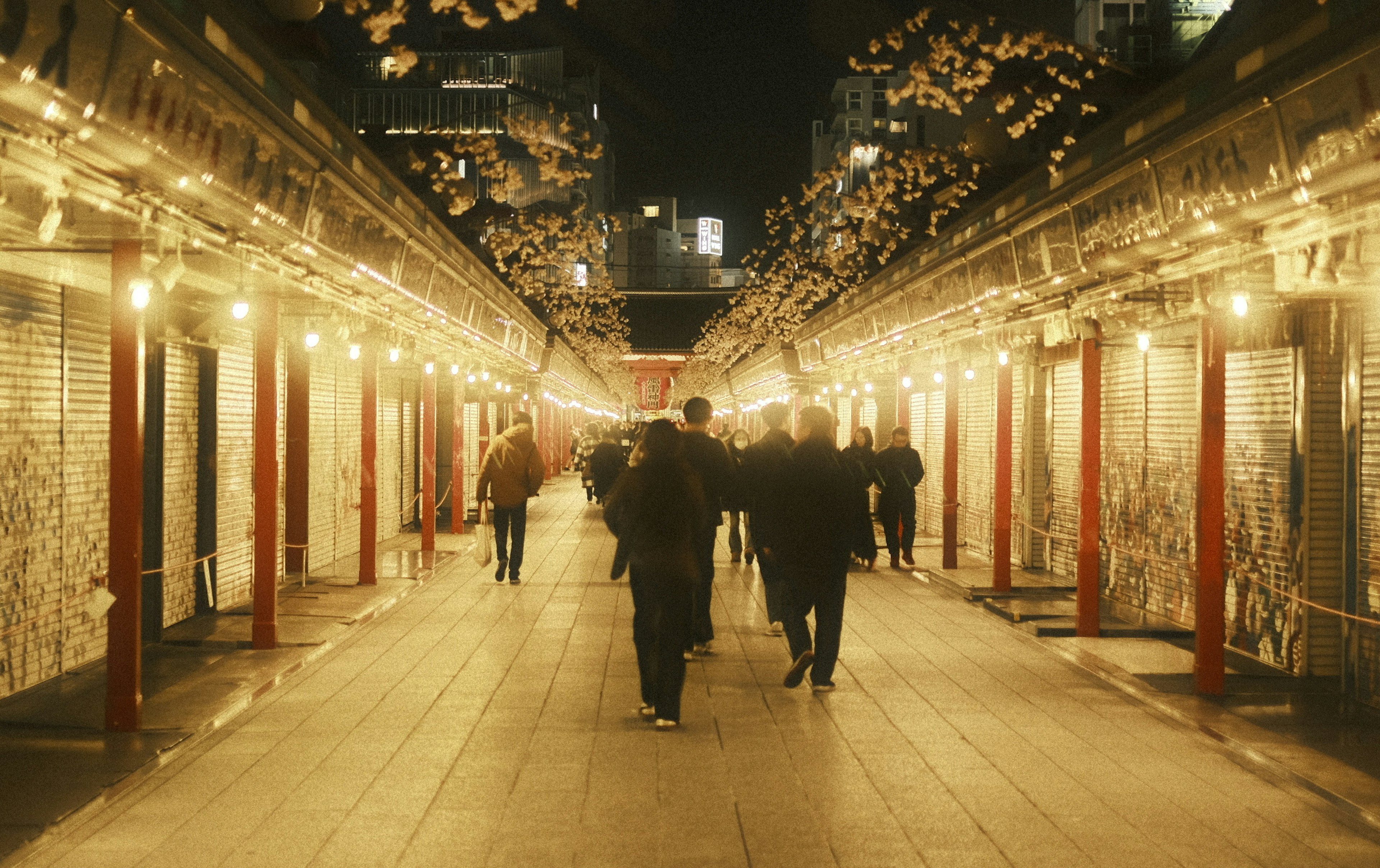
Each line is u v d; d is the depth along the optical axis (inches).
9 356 278.5
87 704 277.6
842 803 207.2
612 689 301.4
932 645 371.6
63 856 177.9
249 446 459.8
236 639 358.9
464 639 375.6
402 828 191.9
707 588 355.6
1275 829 193.9
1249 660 346.3
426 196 615.2
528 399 1133.1
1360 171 198.8
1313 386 319.9
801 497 300.2
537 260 959.0
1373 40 180.5
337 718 268.5
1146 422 438.3
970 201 552.7
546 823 194.5
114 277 248.2
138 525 253.9
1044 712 280.2
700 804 205.6
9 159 192.1
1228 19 390.6
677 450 268.7
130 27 186.2
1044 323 430.6
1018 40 399.5
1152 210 283.3
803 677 306.5
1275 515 337.1
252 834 188.4
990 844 185.6
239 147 252.2
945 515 557.9
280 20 416.2
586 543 708.0
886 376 854.5
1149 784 220.5
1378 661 288.2
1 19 152.9
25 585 287.4
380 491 686.5
